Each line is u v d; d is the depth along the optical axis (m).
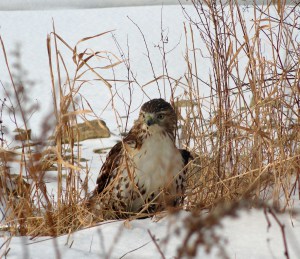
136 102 19.19
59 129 10.91
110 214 11.02
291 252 8.92
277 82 11.22
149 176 10.66
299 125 11.40
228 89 11.91
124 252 9.05
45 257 8.80
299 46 12.33
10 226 10.77
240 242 9.24
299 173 11.12
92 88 20.47
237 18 16.14
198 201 11.06
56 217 10.80
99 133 16.75
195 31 25.44
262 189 11.17
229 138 11.62
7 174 11.65
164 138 10.70
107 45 24.80
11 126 16.39
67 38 25.77
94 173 14.20
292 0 14.28
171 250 8.98
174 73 21.28
